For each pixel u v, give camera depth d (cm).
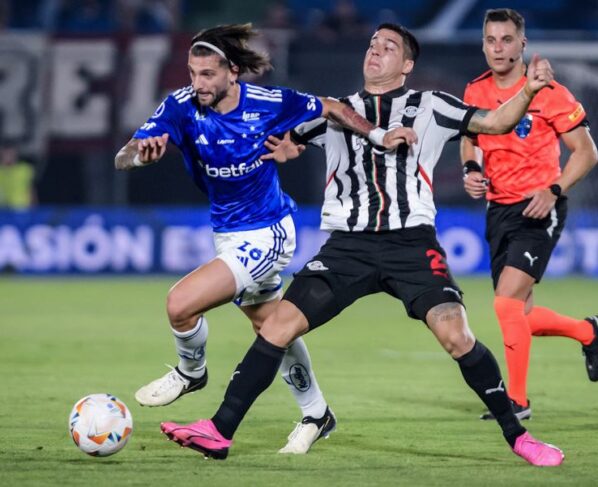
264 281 1753
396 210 1667
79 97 5094
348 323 3891
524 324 2061
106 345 3133
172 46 5059
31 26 6291
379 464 1622
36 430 1869
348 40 4950
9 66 5091
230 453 1702
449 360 2909
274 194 1761
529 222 2123
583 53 5125
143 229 5400
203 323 1709
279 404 2203
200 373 1766
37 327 3559
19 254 5416
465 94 2214
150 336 3353
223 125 1684
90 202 5359
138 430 1895
